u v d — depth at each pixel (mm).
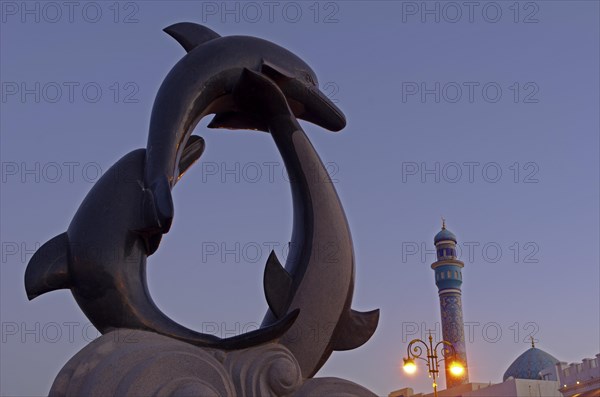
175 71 6086
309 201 5949
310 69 6516
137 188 5582
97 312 5348
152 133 5805
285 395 5223
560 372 35969
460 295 56094
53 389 4875
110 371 4785
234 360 5203
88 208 5516
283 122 6121
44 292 5402
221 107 6262
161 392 4723
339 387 5410
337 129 6578
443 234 57031
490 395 37062
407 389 36094
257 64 6219
